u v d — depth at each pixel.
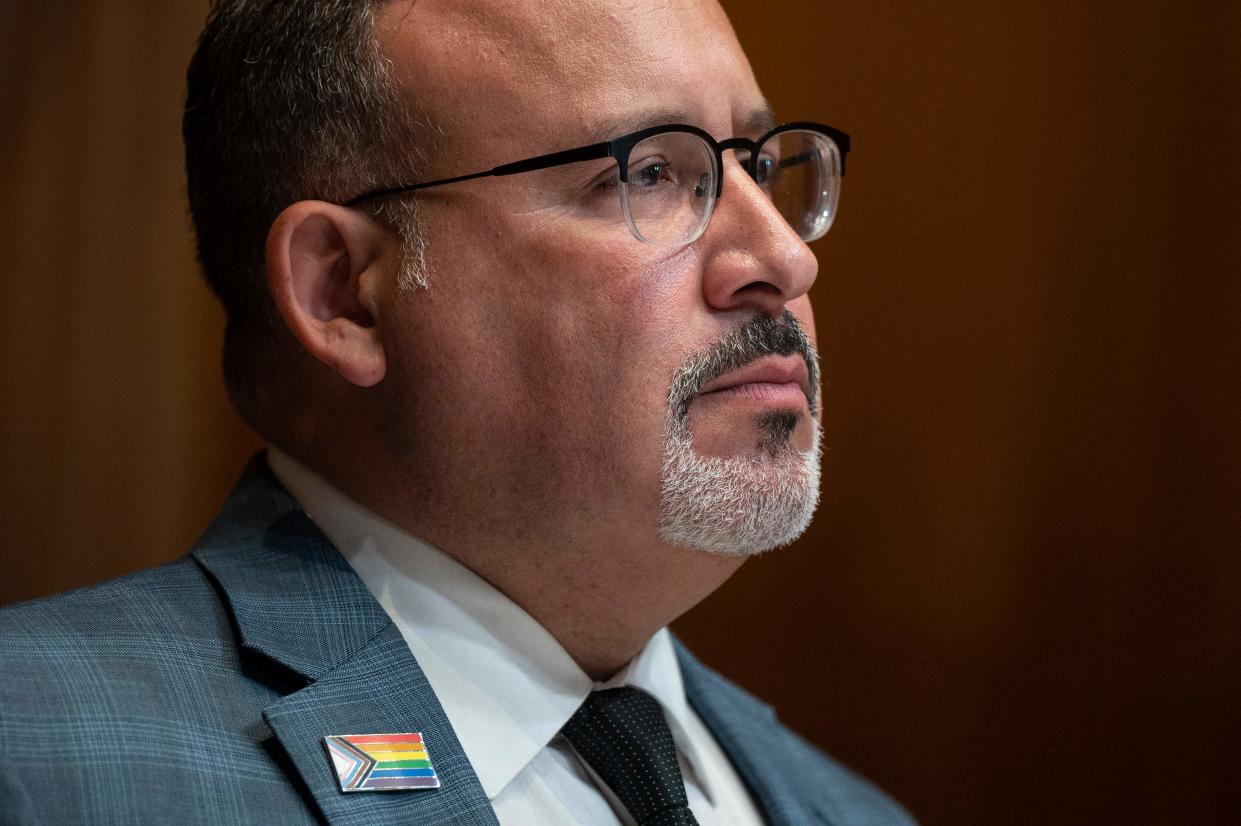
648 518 4.05
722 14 4.53
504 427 4.06
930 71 8.30
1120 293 7.96
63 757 3.26
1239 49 7.84
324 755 3.56
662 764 4.23
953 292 8.20
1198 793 7.62
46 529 7.10
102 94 7.30
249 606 3.90
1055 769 7.83
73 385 7.21
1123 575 7.85
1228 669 7.64
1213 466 7.78
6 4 7.16
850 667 8.20
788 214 4.69
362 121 4.23
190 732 3.49
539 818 4.00
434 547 4.27
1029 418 8.04
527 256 4.02
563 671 4.28
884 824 5.49
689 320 4.02
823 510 8.32
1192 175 7.89
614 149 4.00
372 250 4.22
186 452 7.38
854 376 8.30
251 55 4.50
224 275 4.67
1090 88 8.07
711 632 8.45
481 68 4.10
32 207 7.18
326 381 4.34
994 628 7.98
